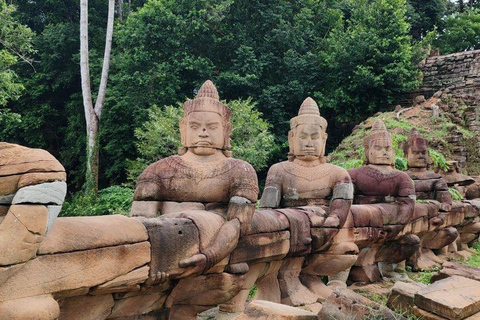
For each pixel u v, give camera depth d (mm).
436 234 8273
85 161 18719
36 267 2451
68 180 20141
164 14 16609
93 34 20719
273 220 4430
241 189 3969
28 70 20578
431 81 19703
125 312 3268
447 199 8242
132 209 4160
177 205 4102
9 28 12594
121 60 17344
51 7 21891
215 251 3461
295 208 5121
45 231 2426
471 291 4258
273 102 17016
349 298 3736
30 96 20016
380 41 18312
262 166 13594
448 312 3840
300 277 5387
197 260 3328
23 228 2332
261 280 4961
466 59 19234
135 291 3133
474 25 25000
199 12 16531
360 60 18703
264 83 18375
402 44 18859
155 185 4117
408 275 7172
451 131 15695
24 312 2326
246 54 16984
